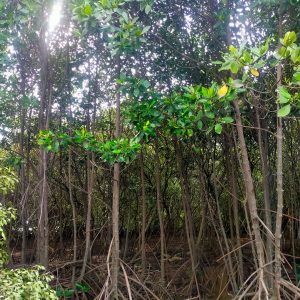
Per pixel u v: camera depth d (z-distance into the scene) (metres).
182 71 9.02
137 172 11.67
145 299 8.15
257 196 10.23
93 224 11.87
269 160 9.28
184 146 10.30
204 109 5.50
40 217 8.71
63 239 12.45
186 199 10.04
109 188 11.16
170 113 6.40
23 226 9.77
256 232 6.16
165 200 12.77
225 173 10.34
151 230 13.48
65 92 9.68
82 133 6.59
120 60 8.41
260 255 6.15
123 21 6.03
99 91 10.07
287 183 10.89
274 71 7.46
